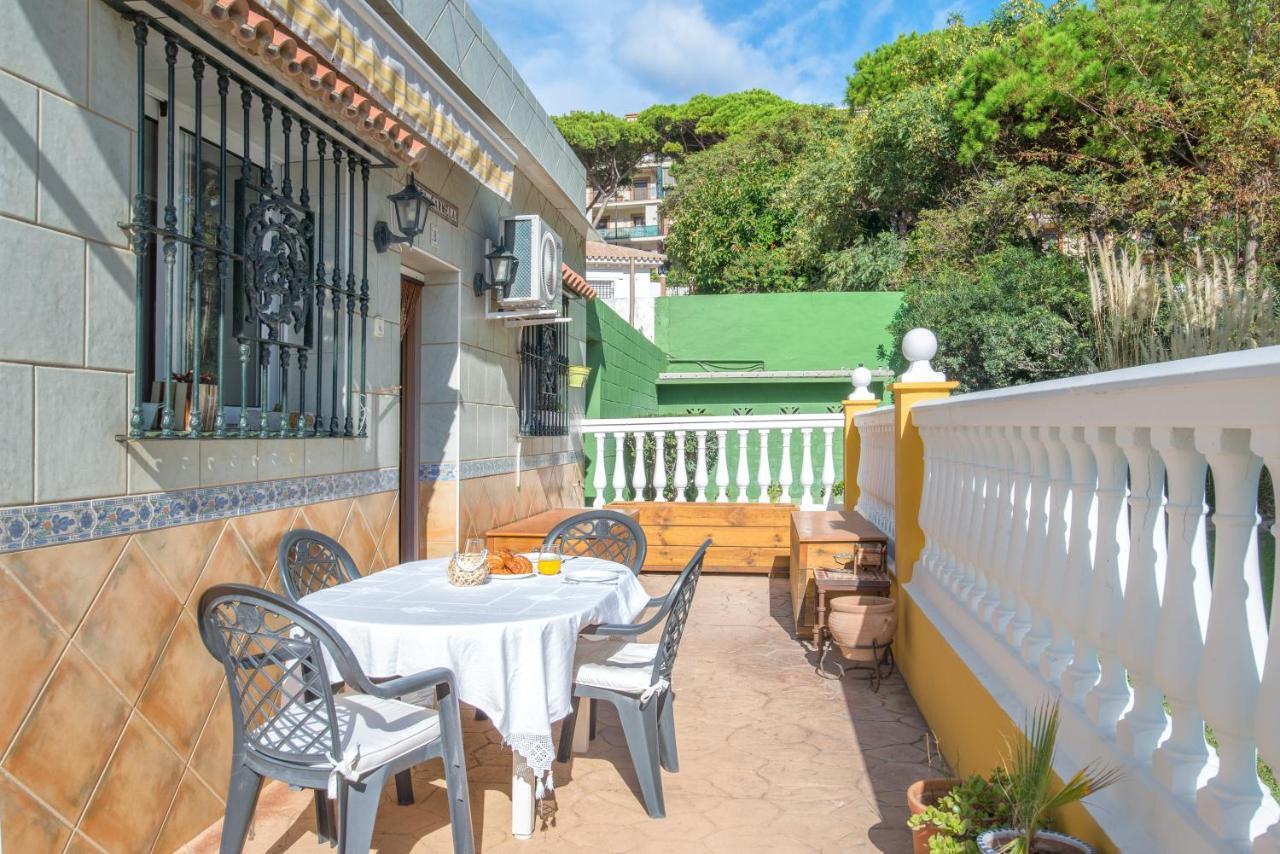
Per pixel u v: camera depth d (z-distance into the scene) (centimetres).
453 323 595
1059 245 1517
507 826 331
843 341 1546
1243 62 1267
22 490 245
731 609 729
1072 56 1495
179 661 308
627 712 342
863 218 1950
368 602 333
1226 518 166
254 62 329
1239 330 775
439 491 592
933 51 1977
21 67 248
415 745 278
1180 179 1262
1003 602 323
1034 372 1337
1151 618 202
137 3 277
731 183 2200
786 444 948
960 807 235
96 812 269
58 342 259
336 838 314
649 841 317
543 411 802
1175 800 182
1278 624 147
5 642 238
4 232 242
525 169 719
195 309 314
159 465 300
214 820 326
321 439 406
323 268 400
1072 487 247
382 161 449
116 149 283
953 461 414
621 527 505
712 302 1570
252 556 352
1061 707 246
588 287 952
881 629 493
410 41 483
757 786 366
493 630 291
